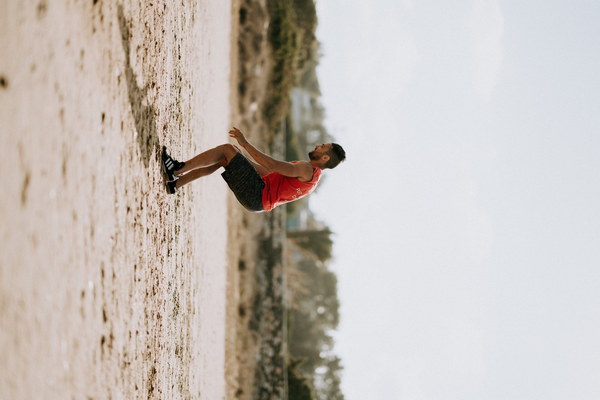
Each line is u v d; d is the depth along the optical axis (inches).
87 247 113.0
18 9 87.4
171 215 210.4
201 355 336.8
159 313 185.0
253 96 692.1
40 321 90.7
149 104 172.7
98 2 122.8
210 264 416.2
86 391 110.8
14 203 84.0
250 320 639.8
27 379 85.7
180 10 241.6
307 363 1390.3
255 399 613.0
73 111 107.4
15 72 85.9
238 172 192.2
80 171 110.3
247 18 701.9
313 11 874.1
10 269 82.0
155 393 177.5
